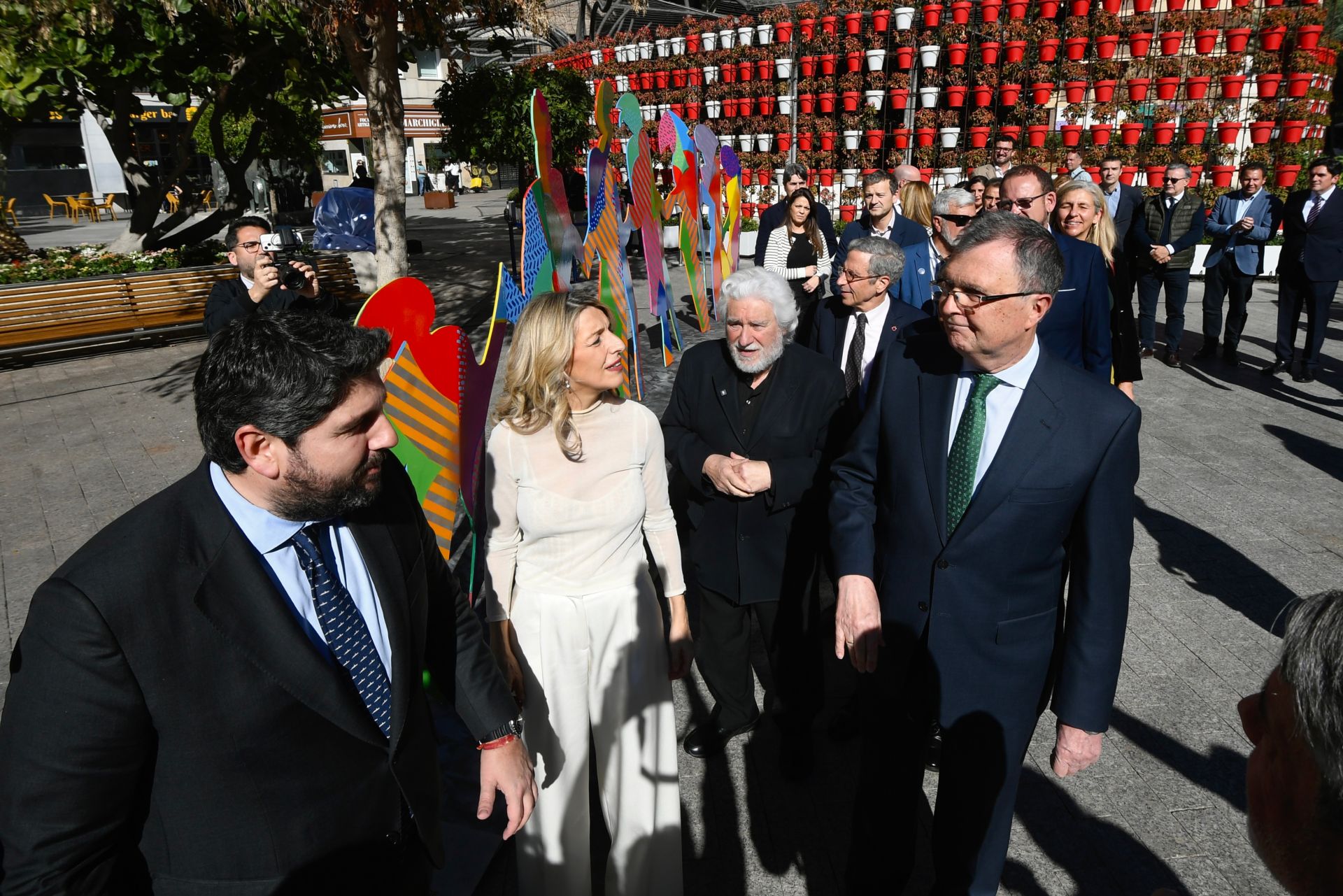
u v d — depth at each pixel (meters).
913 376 2.16
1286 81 11.95
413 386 2.60
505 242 17.20
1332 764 0.77
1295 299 7.08
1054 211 4.15
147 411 7.07
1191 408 6.61
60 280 8.65
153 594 1.22
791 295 2.66
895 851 2.27
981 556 2.03
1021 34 12.04
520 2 7.81
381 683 1.49
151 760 1.28
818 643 2.85
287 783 1.35
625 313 6.17
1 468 5.90
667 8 15.94
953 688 2.08
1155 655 3.54
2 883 1.18
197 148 18.56
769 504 2.68
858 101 13.13
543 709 2.23
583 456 2.17
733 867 2.57
